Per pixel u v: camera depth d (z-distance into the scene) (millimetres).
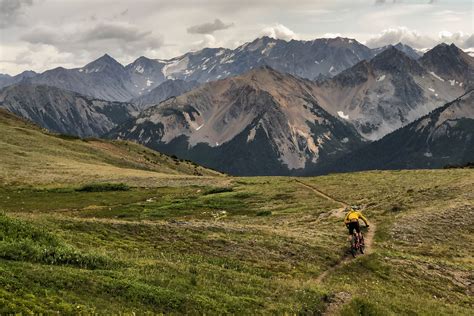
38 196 89562
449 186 70000
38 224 31156
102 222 35469
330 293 27703
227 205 84125
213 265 29938
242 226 45688
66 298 18203
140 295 20516
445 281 38438
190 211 79688
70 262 23406
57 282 19281
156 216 75562
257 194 92250
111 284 20625
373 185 86812
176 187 105438
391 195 72500
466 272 40531
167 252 32312
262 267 33469
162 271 25297
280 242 39312
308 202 80250
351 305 25812
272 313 22734
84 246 28484
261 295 25297
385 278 36531
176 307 20656
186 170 199875
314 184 97875
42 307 16625
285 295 25922
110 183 103688
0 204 79812
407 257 41812
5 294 16328
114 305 19109
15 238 24078
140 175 118938
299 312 23672
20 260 21734
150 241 34250
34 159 124812
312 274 33906
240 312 21984
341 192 85875
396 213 60531
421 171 94438
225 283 25922
